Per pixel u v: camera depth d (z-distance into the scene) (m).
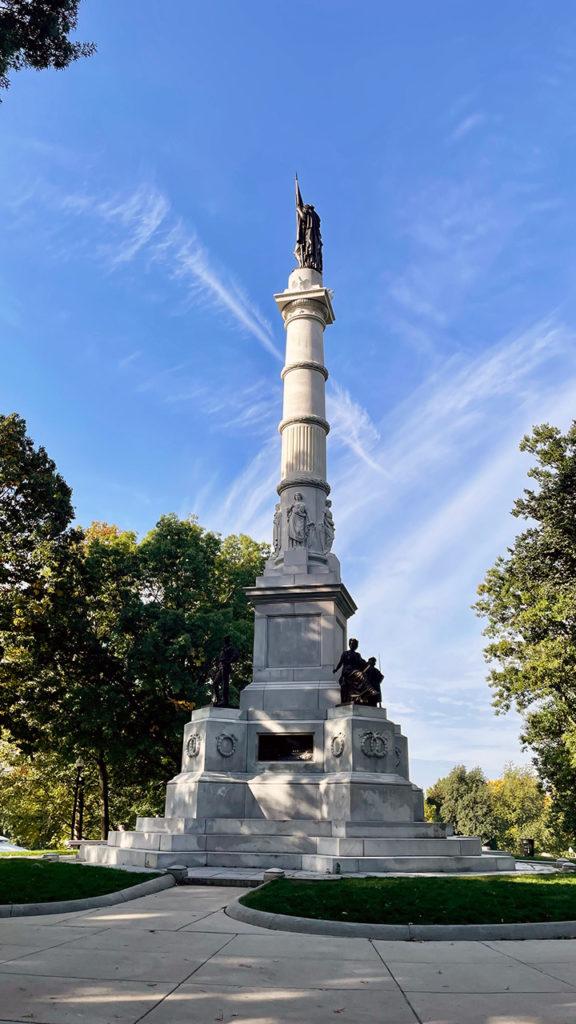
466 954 10.27
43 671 40.12
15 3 17.06
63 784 54.34
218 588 50.28
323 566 28.53
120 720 39.84
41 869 16.80
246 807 23.61
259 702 26.05
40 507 36.59
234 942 10.67
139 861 20.61
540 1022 6.97
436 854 20.91
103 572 42.47
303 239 34.88
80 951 9.76
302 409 31.11
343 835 21.11
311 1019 6.97
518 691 42.00
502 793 118.88
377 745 23.50
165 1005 7.32
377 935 11.55
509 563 45.44
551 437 43.50
